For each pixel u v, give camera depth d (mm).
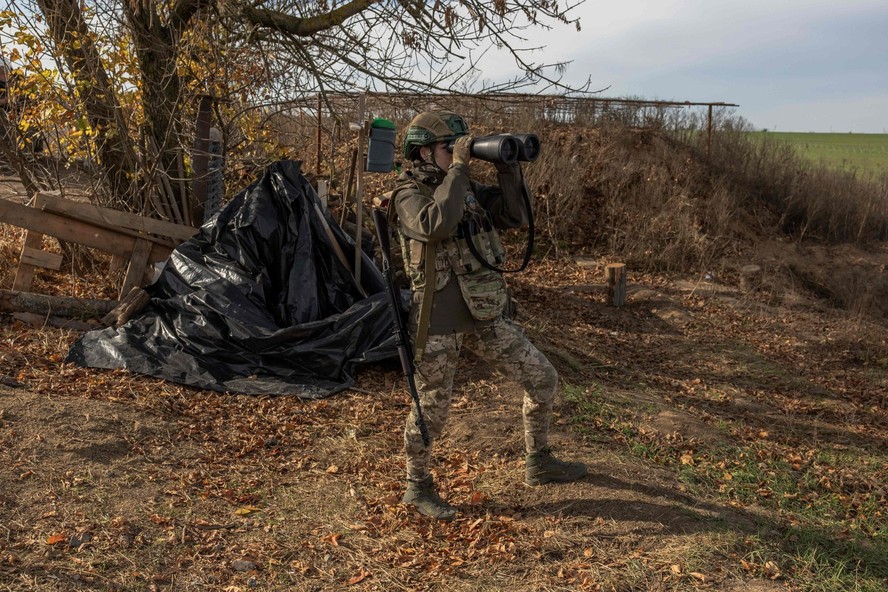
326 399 5266
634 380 6668
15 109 7199
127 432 4277
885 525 4293
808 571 3387
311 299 5844
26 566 2918
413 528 3592
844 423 6465
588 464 4348
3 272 6477
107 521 3328
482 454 4523
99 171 7309
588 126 13641
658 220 11758
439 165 3520
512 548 3396
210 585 3010
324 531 3518
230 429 4633
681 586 3137
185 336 5504
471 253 3477
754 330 9227
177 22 7363
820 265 12406
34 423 4117
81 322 5902
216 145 7551
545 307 8961
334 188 9047
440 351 3525
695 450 5035
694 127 14422
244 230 5875
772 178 14188
